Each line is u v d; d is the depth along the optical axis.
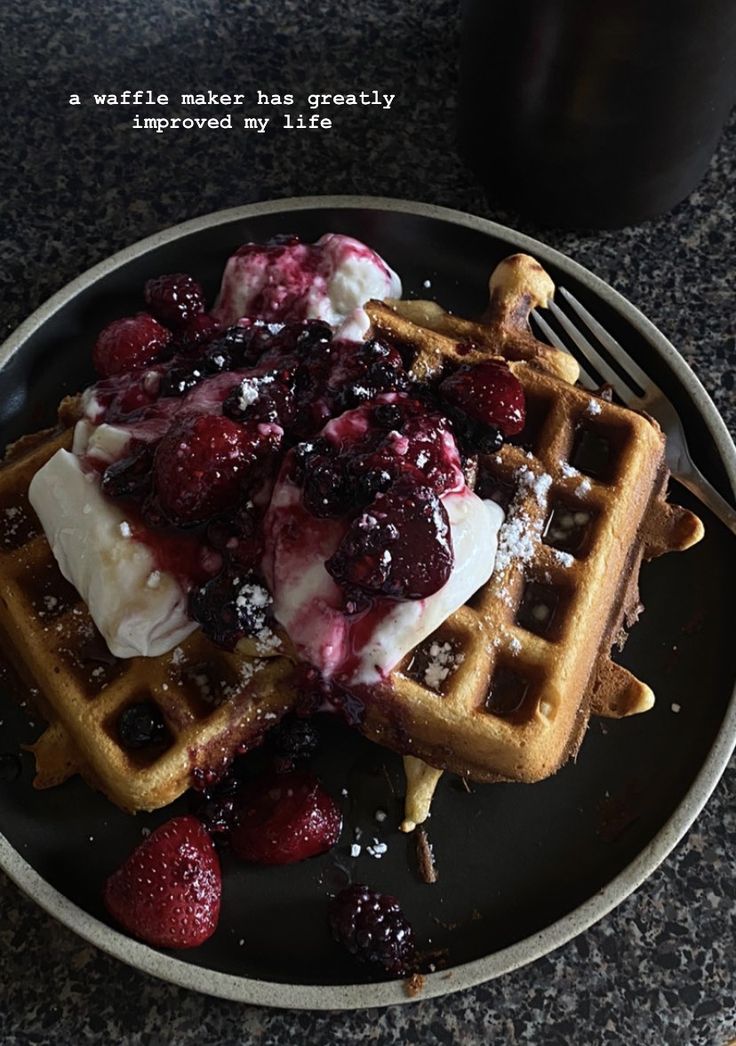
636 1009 0.49
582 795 0.50
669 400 0.54
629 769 0.50
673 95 0.52
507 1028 0.49
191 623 0.47
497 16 0.52
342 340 0.49
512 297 0.53
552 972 0.50
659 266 0.59
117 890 0.47
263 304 0.55
